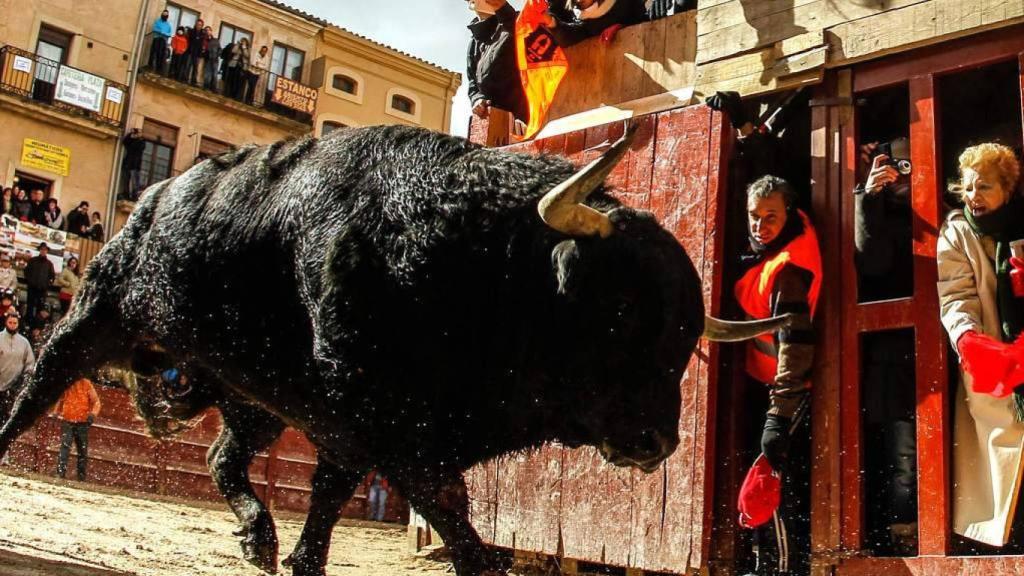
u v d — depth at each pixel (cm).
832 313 527
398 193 439
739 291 538
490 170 438
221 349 522
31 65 2927
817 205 545
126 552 604
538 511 607
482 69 715
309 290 450
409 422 423
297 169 493
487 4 708
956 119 617
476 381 427
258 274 491
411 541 759
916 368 496
